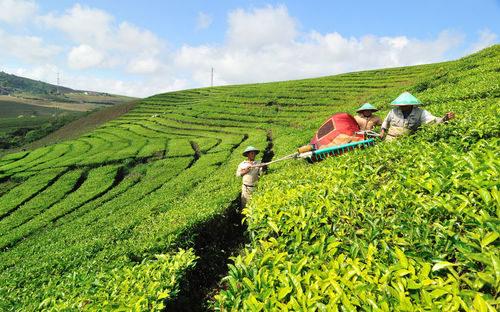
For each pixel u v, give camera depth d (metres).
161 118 45.47
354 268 1.90
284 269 2.24
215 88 71.06
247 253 2.62
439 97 11.72
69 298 4.20
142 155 26.19
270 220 3.03
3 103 155.50
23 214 17.48
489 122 4.43
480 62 19.92
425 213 2.35
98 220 14.03
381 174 3.70
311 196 3.42
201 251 6.55
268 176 7.33
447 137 4.85
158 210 11.91
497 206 1.91
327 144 8.69
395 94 24.33
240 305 2.04
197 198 10.55
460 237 1.95
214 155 22.89
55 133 59.25
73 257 8.57
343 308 1.68
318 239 2.61
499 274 1.48
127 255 6.32
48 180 22.81
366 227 2.50
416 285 1.62
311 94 44.03
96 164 25.55
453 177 2.54
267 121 35.72
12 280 8.03
